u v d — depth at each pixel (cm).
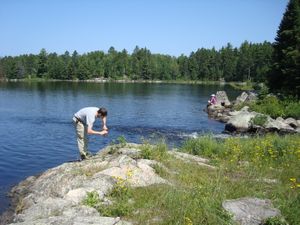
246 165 1185
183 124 2928
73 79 13500
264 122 2552
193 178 1002
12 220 908
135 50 16738
